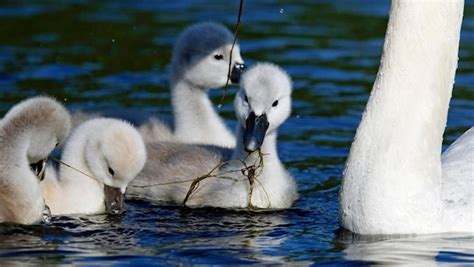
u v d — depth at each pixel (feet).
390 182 42.04
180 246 42.83
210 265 39.81
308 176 55.93
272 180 51.44
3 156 45.65
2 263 40.14
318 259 40.42
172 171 53.72
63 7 90.99
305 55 78.54
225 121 66.13
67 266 39.73
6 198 45.55
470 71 74.90
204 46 61.31
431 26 42.01
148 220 48.32
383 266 39.22
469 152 46.37
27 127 46.24
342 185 43.55
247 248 42.47
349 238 42.86
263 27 86.17
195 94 61.77
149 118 61.31
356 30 86.12
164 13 89.92
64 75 72.08
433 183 42.29
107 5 92.27
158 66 75.51
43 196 48.42
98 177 50.08
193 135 61.31
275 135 52.01
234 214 49.73
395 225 42.14
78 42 80.79
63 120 47.44
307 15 90.48
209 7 92.38
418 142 42.04
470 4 92.02
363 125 42.83
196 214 49.70
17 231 45.14
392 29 42.37
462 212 42.68
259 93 50.49
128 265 39.83
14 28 83.97
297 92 69.67
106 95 68.13
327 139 61.52
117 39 81.66
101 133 49.90
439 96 42.24
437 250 40.65
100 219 48.32
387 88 42.34
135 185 54.29
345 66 76.13
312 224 47.06
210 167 53.16
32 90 67.72
